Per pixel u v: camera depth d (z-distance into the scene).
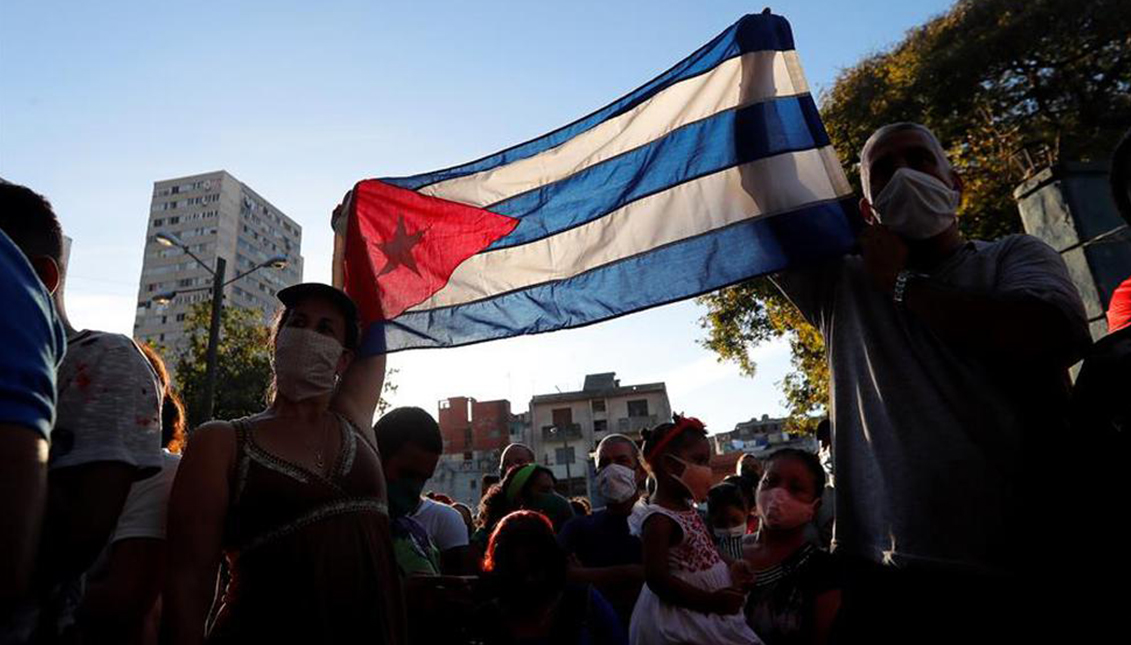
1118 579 1.57
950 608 1.73
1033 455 1.75
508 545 2.89
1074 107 16.28
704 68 3.16
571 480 59.00
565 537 4.44
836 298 2.24
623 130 3.34
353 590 2.11
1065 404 1.79
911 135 2.18
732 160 2.89
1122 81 16.20
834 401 2.16
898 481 1.87
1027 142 15.37
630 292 2.97
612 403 61.75
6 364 0.99
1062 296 1.73
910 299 1.85
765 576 3.32
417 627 2.96
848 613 1.96
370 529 2.26
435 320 3.33
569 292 3.15
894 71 17.39
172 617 1.88
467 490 57.22
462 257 3.44
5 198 1.71
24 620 1.46
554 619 2.90
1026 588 1.67
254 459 2.16
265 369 24.86
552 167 3.47
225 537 2.12
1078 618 1.62
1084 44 15.79
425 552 3.38
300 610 2.01
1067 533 1.67
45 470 1.03
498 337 3.20
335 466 2.29
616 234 3.13
